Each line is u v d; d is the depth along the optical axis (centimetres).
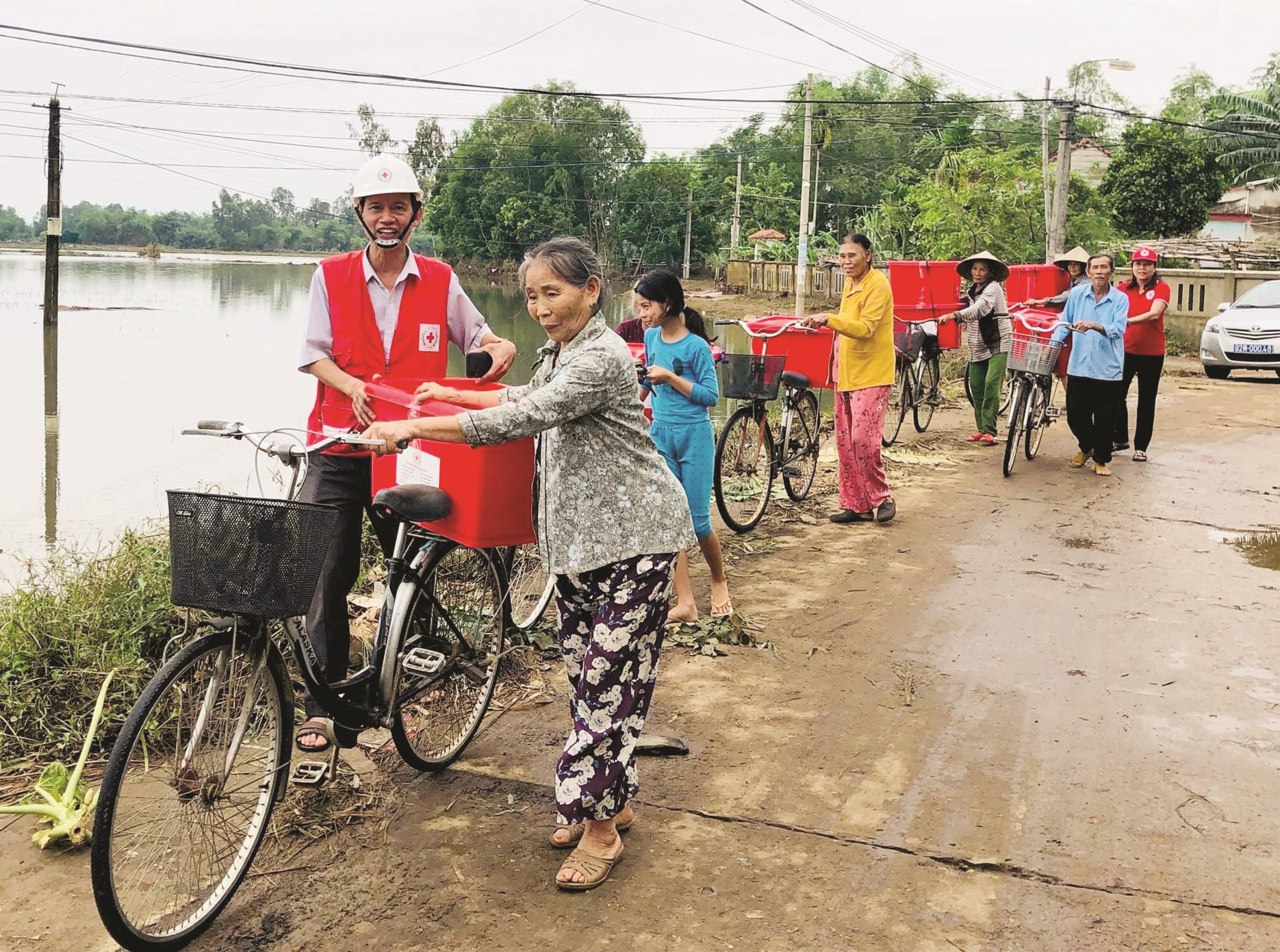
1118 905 311
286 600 280
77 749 392
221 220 11450
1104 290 900
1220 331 1686
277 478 391
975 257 1041
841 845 343
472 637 399
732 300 4431
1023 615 564
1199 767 396
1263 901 314
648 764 398
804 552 680
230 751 306
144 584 470
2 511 998
